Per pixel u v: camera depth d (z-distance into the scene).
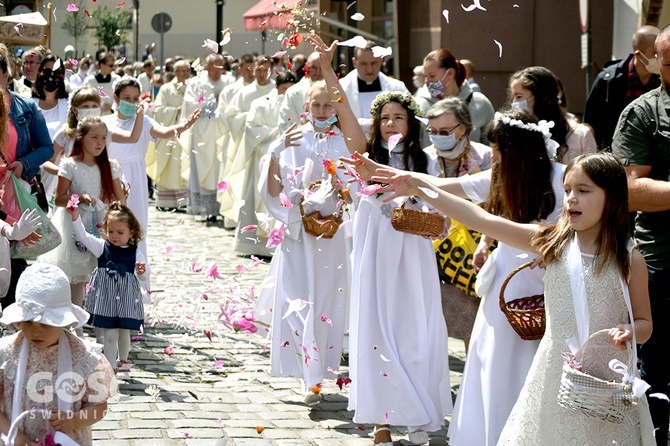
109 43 23.78
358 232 7.05
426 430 6.78
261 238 14.11
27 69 14.01
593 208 4.79
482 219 5.18
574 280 4.86
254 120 14.48
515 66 16.61
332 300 7.93
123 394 7.49
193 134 17.81
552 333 4.94
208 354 8.87
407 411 6.68
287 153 7.91
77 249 8.48
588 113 9.02
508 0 16.47
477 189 6.06
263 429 6.64
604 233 4.84
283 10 7.45
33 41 14.86
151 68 26.05
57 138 9.66
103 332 7.79
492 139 5.91
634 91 8.80
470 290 8.16
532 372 5.00
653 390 6.29
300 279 7.85
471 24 16.34
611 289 4.84
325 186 7.63
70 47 11.16
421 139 7.15
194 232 16.14
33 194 8.21
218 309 10.44
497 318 5.92
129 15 33.12
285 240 7.91
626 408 4.64
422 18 16.83
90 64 19.67
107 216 7.88
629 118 6.27
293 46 7.06
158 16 31.81
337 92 7.04
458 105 7.59
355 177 6.89
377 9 17.06
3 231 7.11
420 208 7.01
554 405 4.91
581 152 7.60
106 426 6.68
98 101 9.66
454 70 10.02
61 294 4.60
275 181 7.87
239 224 14.20
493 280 5.99
